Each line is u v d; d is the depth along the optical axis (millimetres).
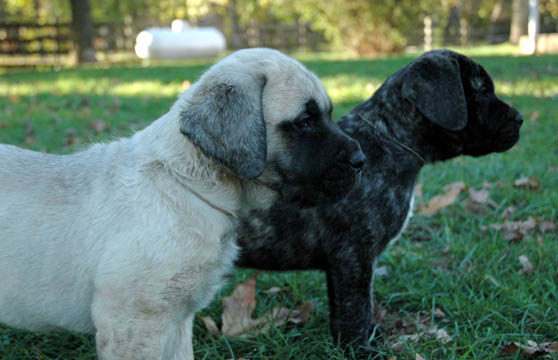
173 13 9734
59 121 2455
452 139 1195
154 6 9719
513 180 1746
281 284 1313
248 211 1085
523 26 7219
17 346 1144
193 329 1213
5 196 996
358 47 6133
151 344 967
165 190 973
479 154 1229
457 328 1157
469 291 1256
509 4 9008
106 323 962
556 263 1327
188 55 6586
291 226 1148
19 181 1005
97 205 984
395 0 5910
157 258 957
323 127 1017
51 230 985
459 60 1190
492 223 1502
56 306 994
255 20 8930
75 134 2207
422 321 1216
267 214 1146
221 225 996
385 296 1278
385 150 1153
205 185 985
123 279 954
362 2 5875
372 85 3234
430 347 1134
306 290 1303
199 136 941
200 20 9867
